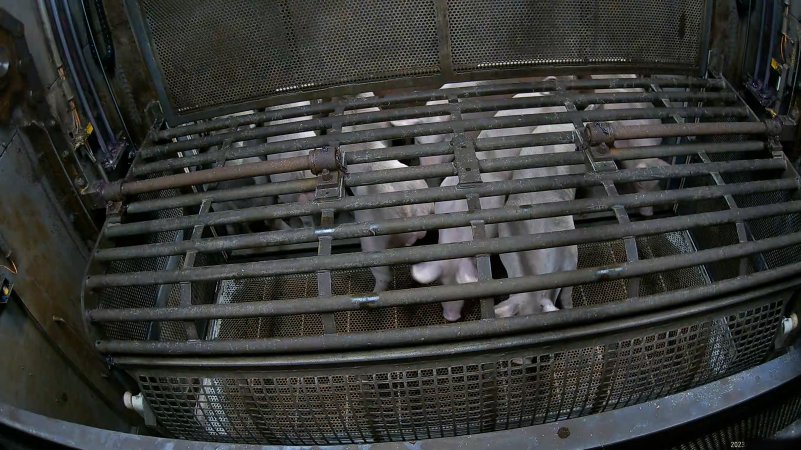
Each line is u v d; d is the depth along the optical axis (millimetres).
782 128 2387
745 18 2656
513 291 1856
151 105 2723
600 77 2957
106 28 2555
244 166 2188
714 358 2168
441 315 2574
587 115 2352
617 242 2846
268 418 2096
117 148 2645
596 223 2930
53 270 2236
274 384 1974
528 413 2076
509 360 1880
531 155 2156
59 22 2350
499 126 2336
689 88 2723
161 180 2283
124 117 2736
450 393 1936
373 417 2016
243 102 2639
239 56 2559
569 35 2582
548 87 2613
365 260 1917
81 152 2430
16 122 2098
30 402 1991
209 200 2211
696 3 2619
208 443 1602
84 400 2295
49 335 2146
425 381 2100
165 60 2568
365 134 2352
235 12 2473
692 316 1940
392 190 2393
